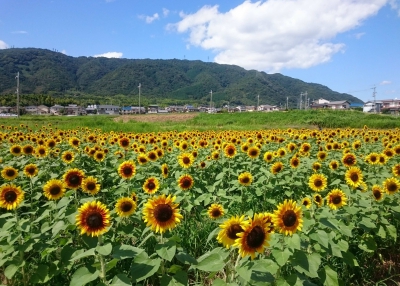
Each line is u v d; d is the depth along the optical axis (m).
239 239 3.10
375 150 13.35
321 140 15.57
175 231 5.99
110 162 9.79
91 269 3.57
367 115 53.88
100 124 35.12
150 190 5.71
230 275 3.57
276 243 3.69
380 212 5.73
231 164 10.18
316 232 4.13
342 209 5.33
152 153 8.61
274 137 15.13
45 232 4.54
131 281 3.44
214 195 7.19
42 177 8.45
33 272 4.27
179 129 35.06
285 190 8.35
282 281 3.54
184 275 3.69
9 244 4.02
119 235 5.19
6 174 6.61
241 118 53.28
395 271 5.47
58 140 14.41
